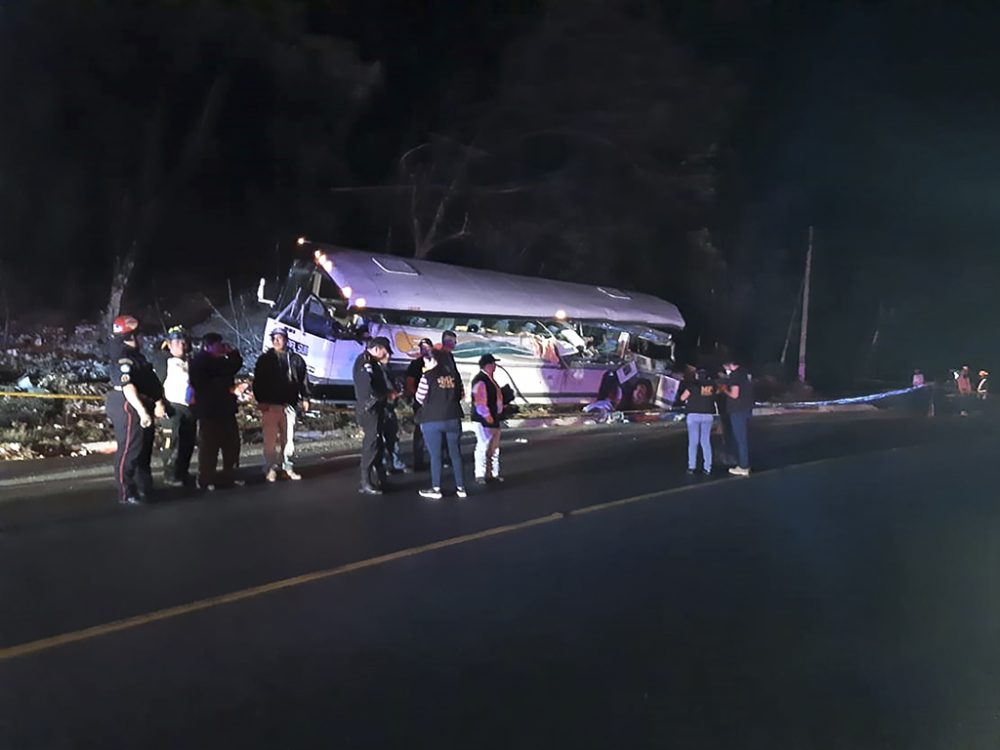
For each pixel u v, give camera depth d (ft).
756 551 27.45
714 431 62.44
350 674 17.17
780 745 14.78
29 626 19.47
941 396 92.94
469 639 19.16
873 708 16.28
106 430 47.44
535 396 70.85
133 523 29.22
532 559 25.68
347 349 58.59
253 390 37.09
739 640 19.60
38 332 69.62
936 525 31.91
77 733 14.62
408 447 50.24
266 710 15.57
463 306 63.82
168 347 35.45
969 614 21.70
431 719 15.35
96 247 75.72
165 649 18.26
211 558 25.04
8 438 43.14
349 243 91.66
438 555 25.86
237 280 83.56
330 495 34.60
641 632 19.88
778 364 133.39
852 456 50.31
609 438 58.03
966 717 15.97
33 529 28.30
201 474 35.06
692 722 15.52
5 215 70.33
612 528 30.07
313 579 23.20
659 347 80.79
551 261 103.19
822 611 21.72
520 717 15.51
